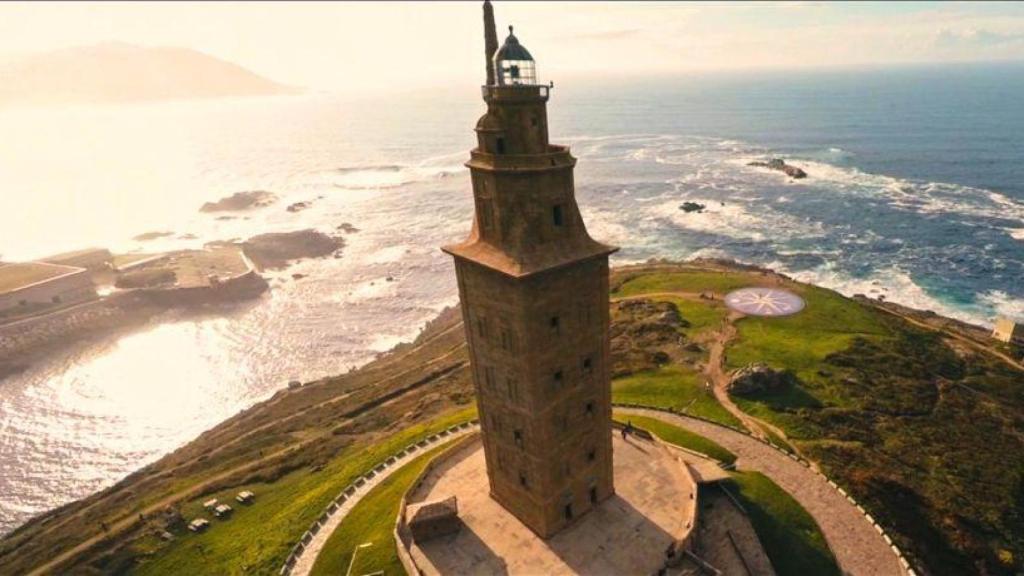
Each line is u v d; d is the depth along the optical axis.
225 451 83.44
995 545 48.62
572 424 41.22
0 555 70.50
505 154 35.16
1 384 115.56
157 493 73.00
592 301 39.72
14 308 131.50
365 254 178.75
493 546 42.19
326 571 45.22
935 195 186.50
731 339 85.81
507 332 37.75
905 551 45.94
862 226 163.50
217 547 55.25
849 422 63.91
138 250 193.38
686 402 68.44
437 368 100.12
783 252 150.00
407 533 44.50
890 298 122.38
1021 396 72.81
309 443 77.56
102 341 131.00
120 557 57.44
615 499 46.19
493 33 35.41
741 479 51.91
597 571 39.53
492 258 36.47
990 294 121.25
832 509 49.28
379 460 60.72
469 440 54.88
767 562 42.53
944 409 67.69
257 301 148.25
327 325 135.50
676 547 40.34
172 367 120.69
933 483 54.94
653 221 184.25
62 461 94.44
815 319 92.56
